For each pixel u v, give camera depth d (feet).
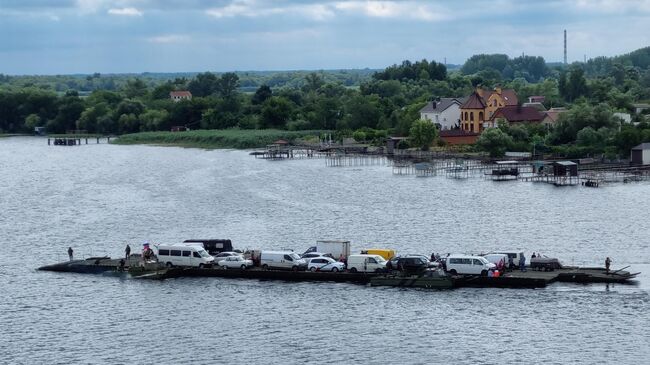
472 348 321.73
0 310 386.11
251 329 351.87
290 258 441.27
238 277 441.27
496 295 394.11
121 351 327.47
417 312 369.50
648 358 307.17
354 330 347.15
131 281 438.40
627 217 598.34
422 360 310.45
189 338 342.03
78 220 631.56
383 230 564.71
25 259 496.23
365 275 424.46
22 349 331.57
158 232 574.56
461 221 595.88
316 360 312.91
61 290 421.59
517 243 513.86
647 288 399.24
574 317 356.18
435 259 437.99
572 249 492.95
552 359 308.19
